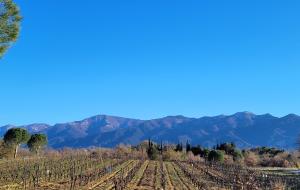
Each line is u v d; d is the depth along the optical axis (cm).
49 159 8656
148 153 11962
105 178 5603
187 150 14012
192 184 5325
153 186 4881
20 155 9700
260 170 9250
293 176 7525
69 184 4709
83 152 11744
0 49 2927
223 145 13325
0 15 2903
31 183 4662
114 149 13075
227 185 5400
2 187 4219
